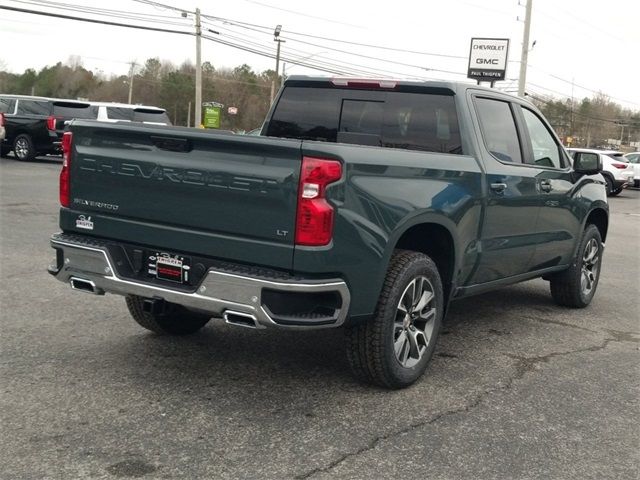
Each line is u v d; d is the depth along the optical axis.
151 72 99.81
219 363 4.84
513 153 5.65
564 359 5.36
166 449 3.52
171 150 4.04
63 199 4.51
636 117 95.88
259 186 3.76
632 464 3.61
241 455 3.49
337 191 3.74
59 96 105.38
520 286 8.27
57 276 4.49
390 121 5.38
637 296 8.04
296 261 3.70
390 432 3.84
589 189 6.89
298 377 4.64
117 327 5.55
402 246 4.79
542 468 3.51
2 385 4.25
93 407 3.99
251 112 91.25
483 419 4.09
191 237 3.98
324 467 3.40
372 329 4.20
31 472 3.23
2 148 22.58
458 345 5.61
